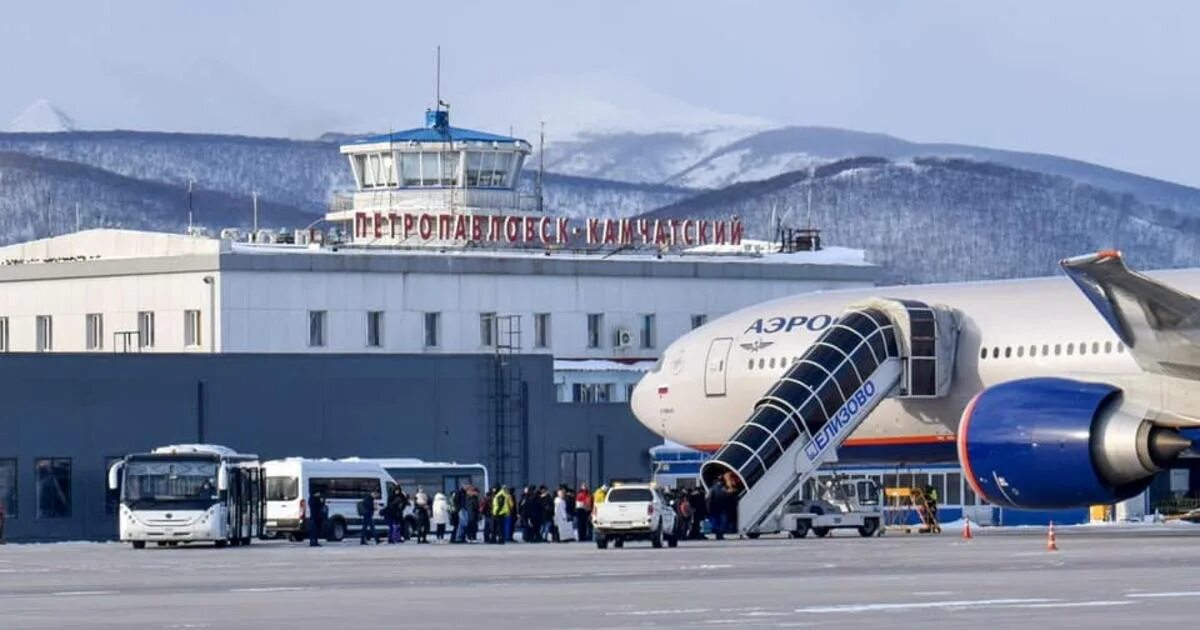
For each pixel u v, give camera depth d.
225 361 156.00
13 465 148.62
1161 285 102.38
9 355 148.88
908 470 159.38
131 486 125.69
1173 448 108.50
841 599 63.91
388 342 190.75
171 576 85.69
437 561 97.94
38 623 59.22
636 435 170.75
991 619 55.72
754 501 123.25
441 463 161.75
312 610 62.75
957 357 121.38
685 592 68.56
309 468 140.50
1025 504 111.69
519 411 166.00
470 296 194.50
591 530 135.50
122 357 152.50
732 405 131.75
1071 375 115.25
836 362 123.94
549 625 55.81
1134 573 76.06
